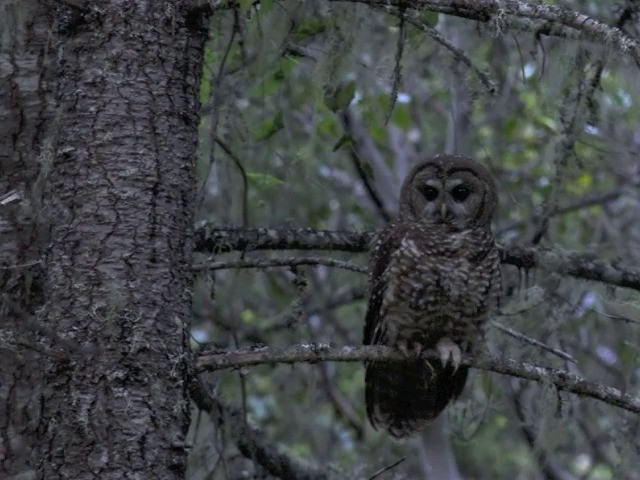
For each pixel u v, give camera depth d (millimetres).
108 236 7578
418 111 16125
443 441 12797
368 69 12156
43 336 7500
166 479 7285
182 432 7500
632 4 10562
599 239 15297
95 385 7309
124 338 7406
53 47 8656
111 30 7891
